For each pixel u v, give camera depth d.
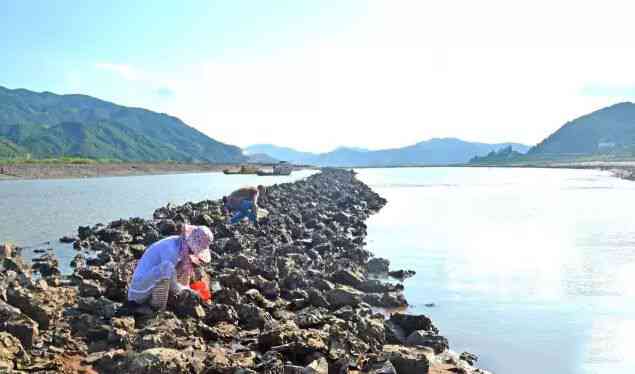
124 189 50.38
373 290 15.01
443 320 12.45
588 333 11.52
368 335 10.45
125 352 8.63
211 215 25.81
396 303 13.72
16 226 25.38
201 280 12.59
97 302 10.97
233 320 11.11
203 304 11.64
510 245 22.70
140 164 98.38
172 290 11.34
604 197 48.31
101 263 16.91
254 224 24.25
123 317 10.46
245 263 16.08
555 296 14.44
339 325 10.41
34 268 16.12
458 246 22.50
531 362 10.01
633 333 11.49
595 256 20.09
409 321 11.48
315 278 15.16
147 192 46.94
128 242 20.61
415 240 24.17
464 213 35.47
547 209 37.84
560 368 9.73
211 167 106.38
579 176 93.06
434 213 35.56
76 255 18.48
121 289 12.22
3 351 7.95
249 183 62.22
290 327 10.09
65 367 8.19
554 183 72.00
